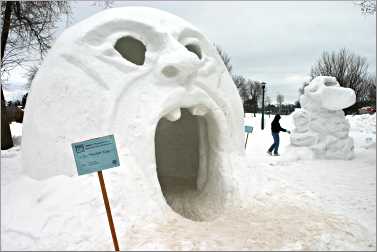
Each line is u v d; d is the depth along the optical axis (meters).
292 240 3.78
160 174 7.04
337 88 9.06
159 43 4.70
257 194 4.94
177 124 6.84
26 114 4.70
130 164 4.23
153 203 4.09
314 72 22.73
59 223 3.64
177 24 5.00
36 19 11.22
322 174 7.55
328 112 9.52
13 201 4.07
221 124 5.01
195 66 4.53
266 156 10.28
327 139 9.46
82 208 3.80
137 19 4.77
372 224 4.64
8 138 9.89
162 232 3.75
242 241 3.69
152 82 4.57
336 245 3.75
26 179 4.40
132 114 4.41
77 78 4.43
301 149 9.53
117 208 3.88
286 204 4.81
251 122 22.91
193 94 4.71
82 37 4.54
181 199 5.52
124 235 3.63
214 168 5.11
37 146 4.36
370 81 24.64
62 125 4.30
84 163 3.56
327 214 4.64
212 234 3.81
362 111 22.91
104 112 4.32
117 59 4.54
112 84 4.42
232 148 5.17
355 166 8.44
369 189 6.34
